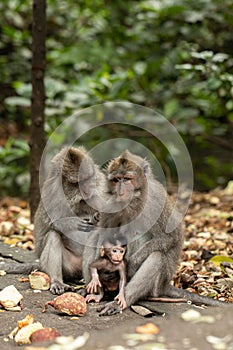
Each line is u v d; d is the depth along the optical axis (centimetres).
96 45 1385
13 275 686
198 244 848
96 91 1176
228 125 1407
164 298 613
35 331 492
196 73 1137
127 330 482
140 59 1288
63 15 1523
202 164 1421
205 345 434
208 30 1255
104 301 614
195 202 1177
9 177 1342
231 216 1011
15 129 1628
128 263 626
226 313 512
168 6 1225
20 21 1522
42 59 917
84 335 477
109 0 1359
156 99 1245
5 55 1573
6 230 920
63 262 686
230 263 752
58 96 1205
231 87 1119
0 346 486
